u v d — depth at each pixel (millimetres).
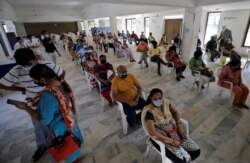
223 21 7512
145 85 4012
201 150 1992
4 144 2213
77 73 5203
